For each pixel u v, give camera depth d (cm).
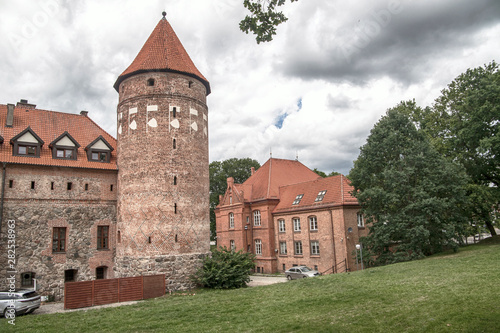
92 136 3438
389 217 3008
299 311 1501
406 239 3147
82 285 2373
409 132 3256
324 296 1752
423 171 3058
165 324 1512
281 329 1252
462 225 3141
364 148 3347
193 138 3180
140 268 2797
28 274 2831
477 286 1544
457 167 3073
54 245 2953
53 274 2892
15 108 3297
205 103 3434
